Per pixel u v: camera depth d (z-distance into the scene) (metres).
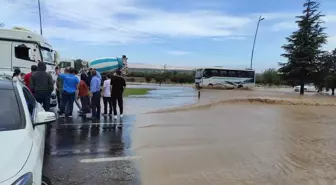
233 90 44.12
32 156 3.04
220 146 7.78
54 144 7.52
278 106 18.80
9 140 3.12
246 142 8.29
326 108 18.58
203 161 6.47
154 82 64.88
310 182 5.38
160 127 10.17
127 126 10.14
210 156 6.85
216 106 17.50
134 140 8.20
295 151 7.45
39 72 8.95
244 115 13.92
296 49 46.97
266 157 6.87
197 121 11.65
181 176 5.54
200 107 16.50
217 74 46.00
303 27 46.88
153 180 5.32
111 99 11.87
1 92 3.98
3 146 2.96
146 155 6.81
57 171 5.59
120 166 6.00
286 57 48.28
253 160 6.61
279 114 14.80
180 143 8.01
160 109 15.03
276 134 9.54
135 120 11.41
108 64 28.83
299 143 8.32
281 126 11.16
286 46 48.12
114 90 11.58
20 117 3.71
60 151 6.91
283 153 7.23
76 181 5.15
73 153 6.78
